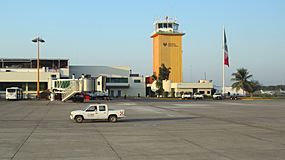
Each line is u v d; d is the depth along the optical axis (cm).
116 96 11406
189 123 2577
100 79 6281
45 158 1247
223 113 3594
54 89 7038
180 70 11969
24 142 1630
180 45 11975
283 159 1216
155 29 12125
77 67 11431
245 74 9700
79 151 1384
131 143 1591
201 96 8462
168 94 10662
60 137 1806
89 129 2186
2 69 9769
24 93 8831
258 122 2638
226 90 11238
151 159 1223
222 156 1273
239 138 1756
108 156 1280
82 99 6194
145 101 6844
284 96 9406
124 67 11975
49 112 3716
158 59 11900
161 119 2930
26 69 9881
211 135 1878
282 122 2634
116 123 2591
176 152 1359
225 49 7394
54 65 10444
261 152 1354
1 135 1889
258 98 8312
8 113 3572
